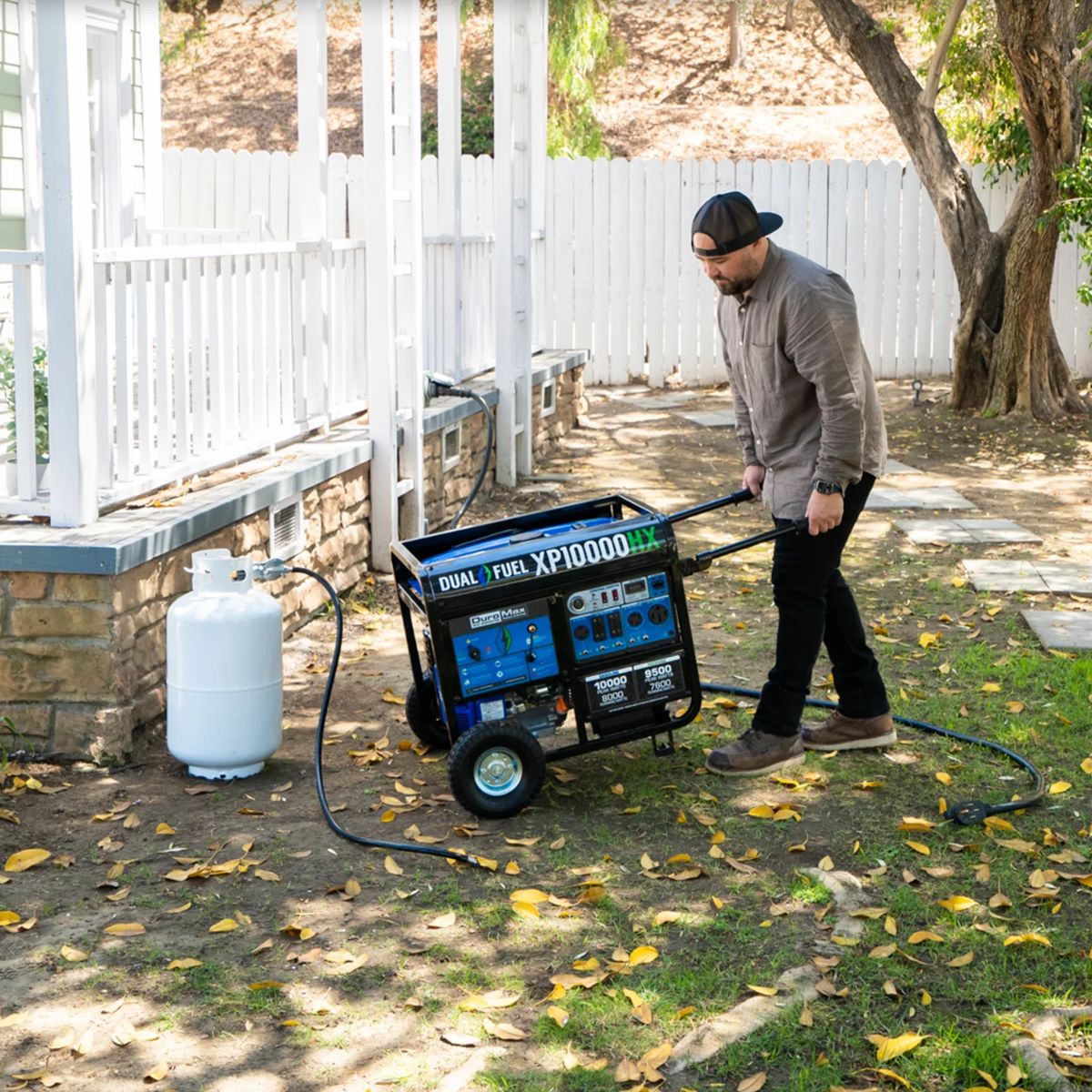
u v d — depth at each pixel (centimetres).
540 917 375
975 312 1191
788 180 1402
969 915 372
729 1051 309
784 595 470
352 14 2684
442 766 490
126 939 363
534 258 1197
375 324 711
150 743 503
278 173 1361
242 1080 301
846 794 460
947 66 1337
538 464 1055
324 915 377
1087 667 570
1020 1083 295
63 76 466
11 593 477
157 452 565
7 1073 304
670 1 2675
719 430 1201
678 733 516
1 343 689
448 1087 296
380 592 713
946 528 848
